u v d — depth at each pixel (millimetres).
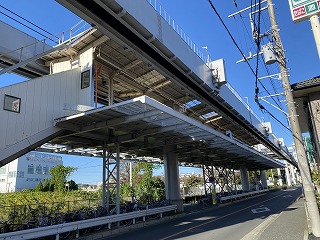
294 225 11172
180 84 14258
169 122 13094
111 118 12062
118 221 13781
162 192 30438
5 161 10414
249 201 29891
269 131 30500
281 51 9805
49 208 16219
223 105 18422
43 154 68125
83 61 13797
